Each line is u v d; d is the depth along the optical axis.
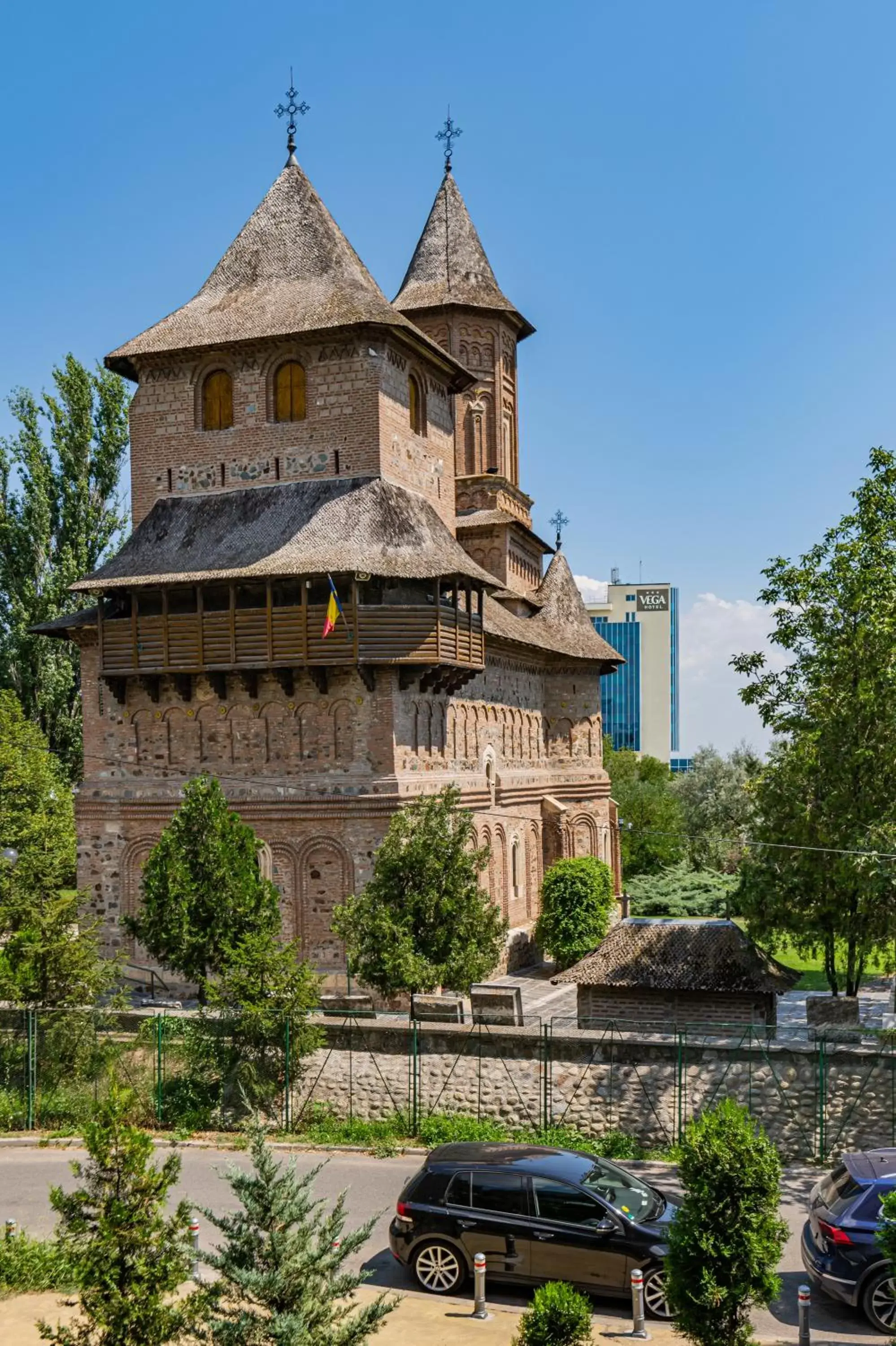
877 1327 17.89
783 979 34.81
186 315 44.53
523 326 63.03
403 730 40.00
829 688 34.69
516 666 54.19
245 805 40.06
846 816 33.12
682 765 189.62
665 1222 18.53
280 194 46.75
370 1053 28.41
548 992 45.53
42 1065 29.19
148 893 33.22
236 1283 13.19
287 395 42.88
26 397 60.00
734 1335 15.27
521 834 53.53
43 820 50.41
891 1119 25.34
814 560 35.62
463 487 60.09
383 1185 23.86
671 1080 26.61
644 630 190.62
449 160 62.41
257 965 28.59
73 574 59.50
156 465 44.09
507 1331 17.03
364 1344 13.75
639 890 68.38
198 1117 27.72
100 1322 13.77
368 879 38.75
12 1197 23.84
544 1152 19.84
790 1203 23.25
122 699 41.81
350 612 38.00
